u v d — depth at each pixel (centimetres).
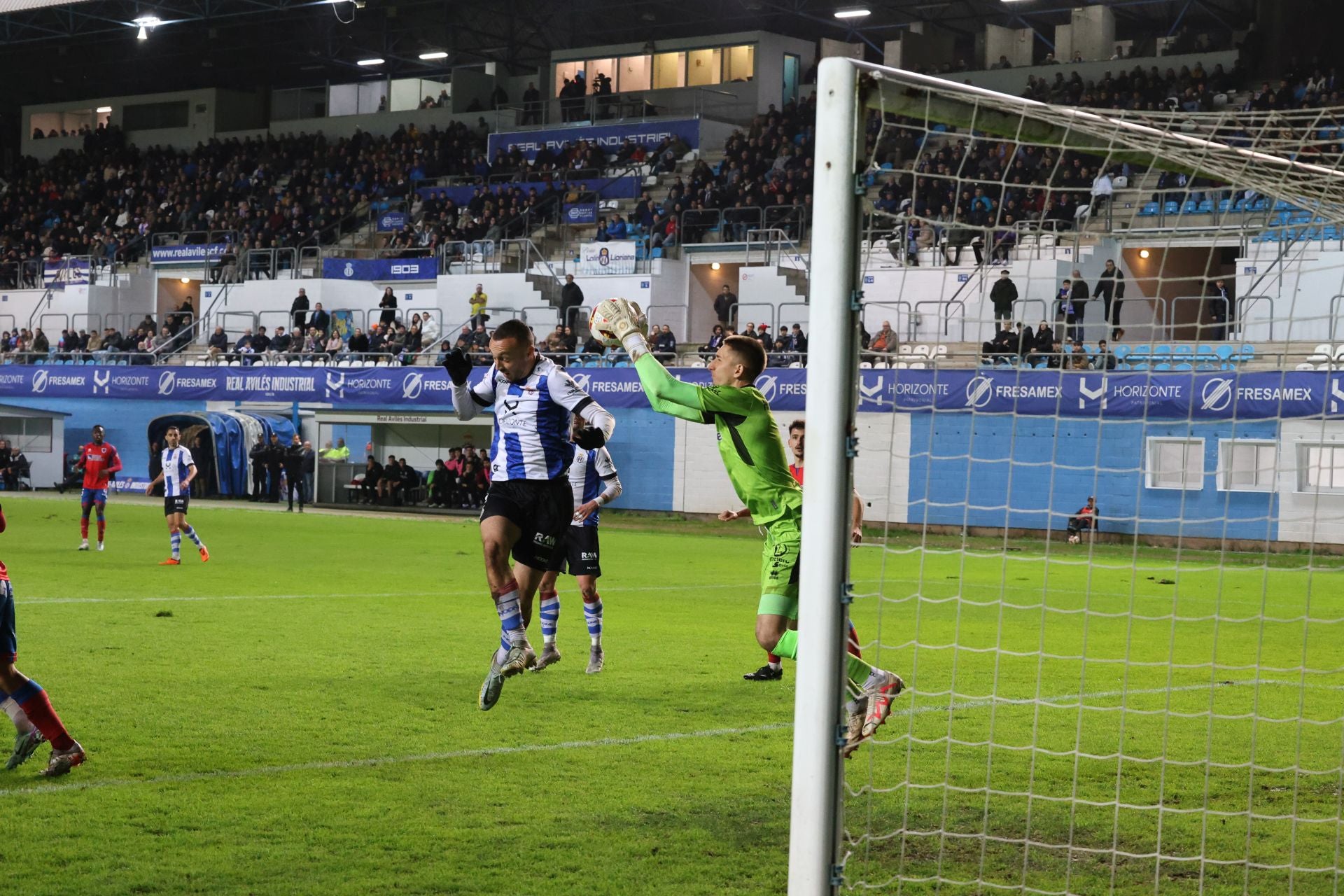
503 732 988
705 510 4222
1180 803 838
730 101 6088
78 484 5131
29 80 7700
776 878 660
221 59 7288
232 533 3203
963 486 3500
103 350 5538
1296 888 677
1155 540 3362
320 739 946
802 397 3878
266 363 5016
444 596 1919
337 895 622
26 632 1446
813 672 544
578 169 5806
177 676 1188
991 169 4203
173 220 6462
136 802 776
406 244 5806
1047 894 657
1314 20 4938
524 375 934
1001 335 2266
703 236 5188
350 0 5972
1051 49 6291
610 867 673
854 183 551
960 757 955
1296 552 3111
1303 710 1171
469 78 6725
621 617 1756
